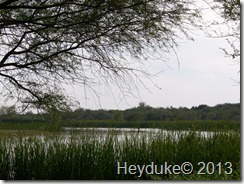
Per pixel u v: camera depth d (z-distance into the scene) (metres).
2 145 6.97
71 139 7.09
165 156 7.09
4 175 6.67
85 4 6.68
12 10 7.38
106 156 6.86
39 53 7.86
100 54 7.39
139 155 7.06
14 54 7.72
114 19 6.88
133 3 6.64
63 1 6.86
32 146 6.94
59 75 7.84
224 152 7.41
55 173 6.76
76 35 7.34
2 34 7.54
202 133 8.18
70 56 7.68
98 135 7.25
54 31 7.33
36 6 6.89
